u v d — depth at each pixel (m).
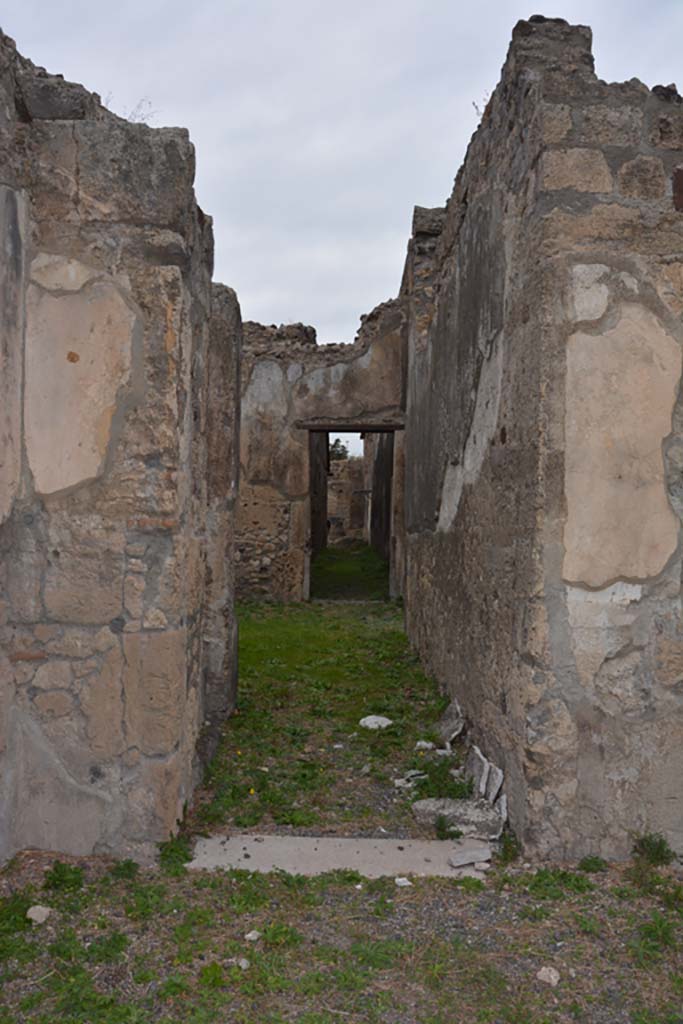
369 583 12.17
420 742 4.55
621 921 2.66
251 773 4.07
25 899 2.70
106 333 3.07
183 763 3.36
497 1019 2.17
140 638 3.09
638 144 3.16
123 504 3.08
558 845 3.12
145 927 2.57
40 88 3.05
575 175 3.13
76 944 2.45
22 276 3.00
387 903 2.78
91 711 3.08
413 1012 2.19
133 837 3.10
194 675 3.69
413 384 7.32
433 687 5.81
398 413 10.27
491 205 4.03
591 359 3.11
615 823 3.12
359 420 10.34
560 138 3.14
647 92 3.17
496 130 3.94
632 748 3.13
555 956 2.47
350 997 2.25
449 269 5.38
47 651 3.08
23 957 2.38
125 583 3.08
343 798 3.80
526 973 2.38
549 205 3.13
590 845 3.12
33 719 3.08
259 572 10.54
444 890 2.88
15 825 3.05
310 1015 2.16
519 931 2.61
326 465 16.91
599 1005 2.24
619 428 3.12
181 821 3.31
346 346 10.33
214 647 4.90
